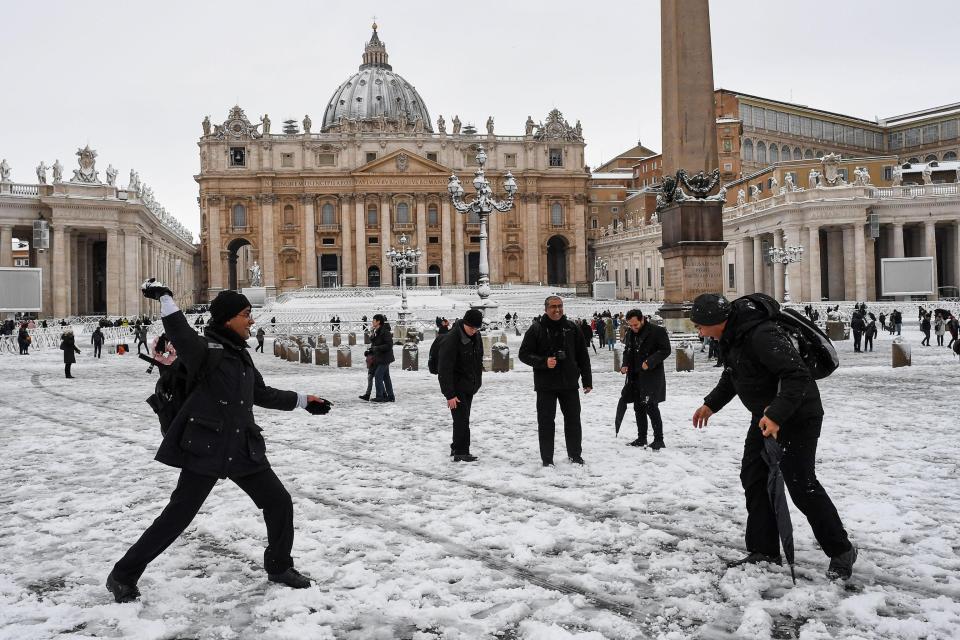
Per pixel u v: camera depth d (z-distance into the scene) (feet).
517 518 21.24
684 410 41.47
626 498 23.06
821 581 16.10
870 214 200.54
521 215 388.37
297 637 13.89
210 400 15.56
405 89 508.12
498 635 13.92
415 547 18.81
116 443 35.01
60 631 14.24
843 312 166.81
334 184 373.40
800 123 381.81
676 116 84.33
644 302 257.96
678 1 83.71
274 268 368.89
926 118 384.68
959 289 207.82
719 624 14.23
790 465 16.17
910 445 30.09
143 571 16.34
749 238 238.48
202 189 368.48
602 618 14.44
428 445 33.06
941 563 17.01
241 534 20.20
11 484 26.84
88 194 230.68
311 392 56.08
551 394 28.09
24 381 71.51
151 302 265.34
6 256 221.25
